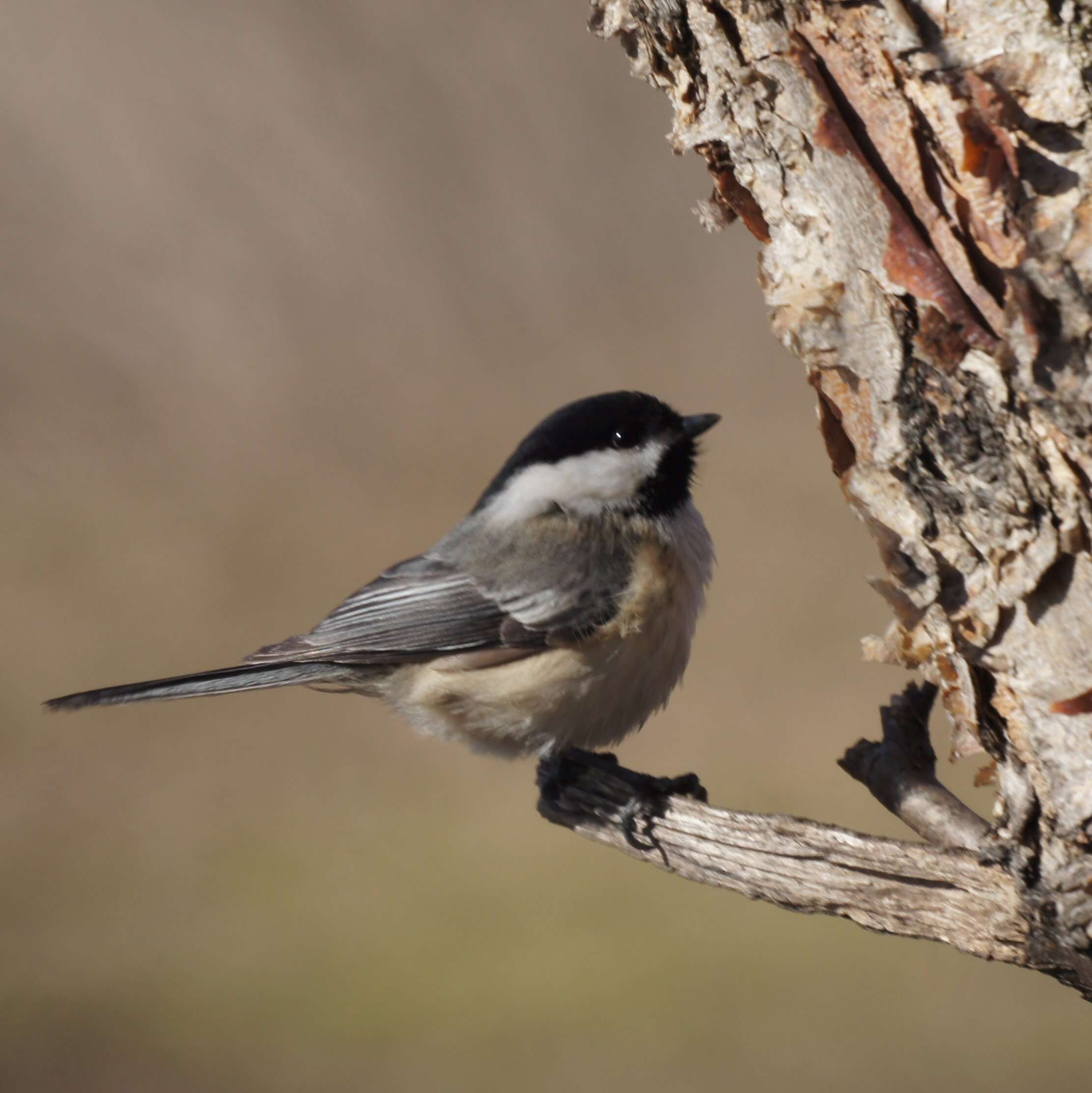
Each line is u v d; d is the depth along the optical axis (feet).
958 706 12.87
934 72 11.12
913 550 12.44
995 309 11.33
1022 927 12.24
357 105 65.36
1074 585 11.64
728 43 12.52
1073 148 10.77
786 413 61.05
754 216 13.01
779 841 13.48
